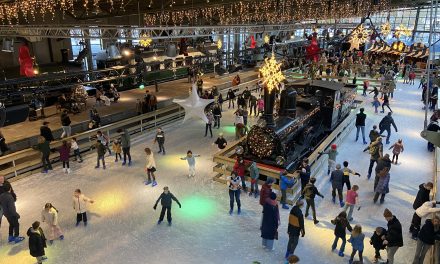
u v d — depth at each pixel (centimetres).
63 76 1977
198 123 1892
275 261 791
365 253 812
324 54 3559
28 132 1614
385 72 2725
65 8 2414
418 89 2622
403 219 945
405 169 1258
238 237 882
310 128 1288
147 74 2734
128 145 1324
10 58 2625
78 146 1395
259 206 1029
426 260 796
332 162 1190
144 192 1119
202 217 972
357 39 2661
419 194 885
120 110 2003
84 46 3189
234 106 2266
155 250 835
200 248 841
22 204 1050
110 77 2267
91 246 852
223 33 2189
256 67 3553
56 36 1600
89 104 2159
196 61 3200
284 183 991
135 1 2408
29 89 1869
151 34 1775
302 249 830
